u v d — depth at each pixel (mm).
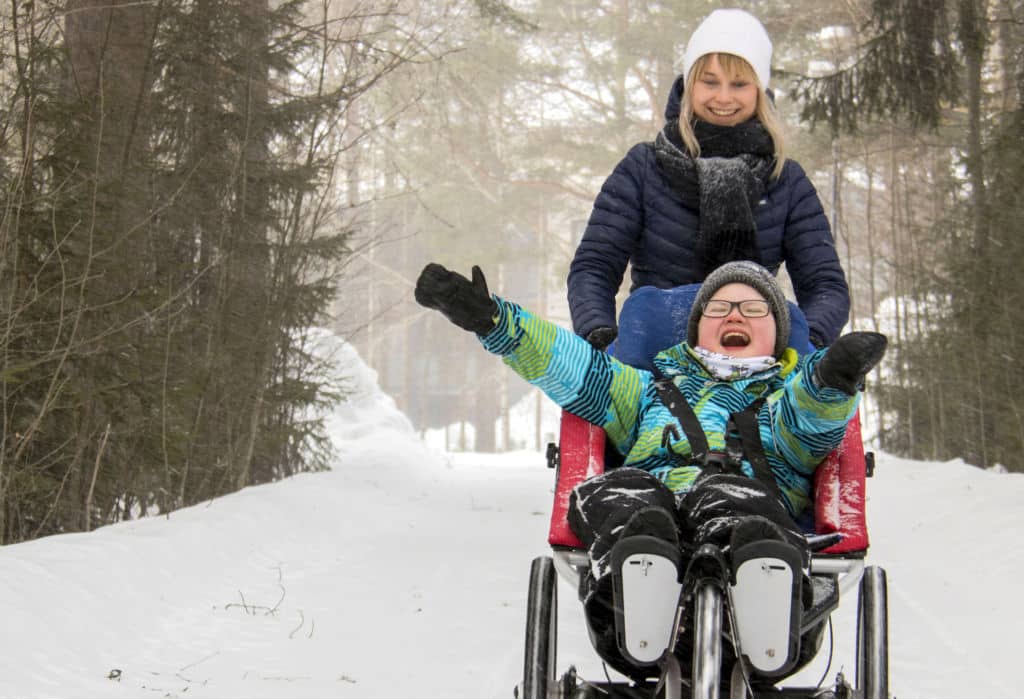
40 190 7859
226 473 11320
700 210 4594
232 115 11539
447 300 3367
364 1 14727
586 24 37156
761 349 3902
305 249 12336
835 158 26125
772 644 3047
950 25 16875
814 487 3797
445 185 39781
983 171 17031
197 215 10703
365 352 53938
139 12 9406
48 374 7750
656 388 3834
